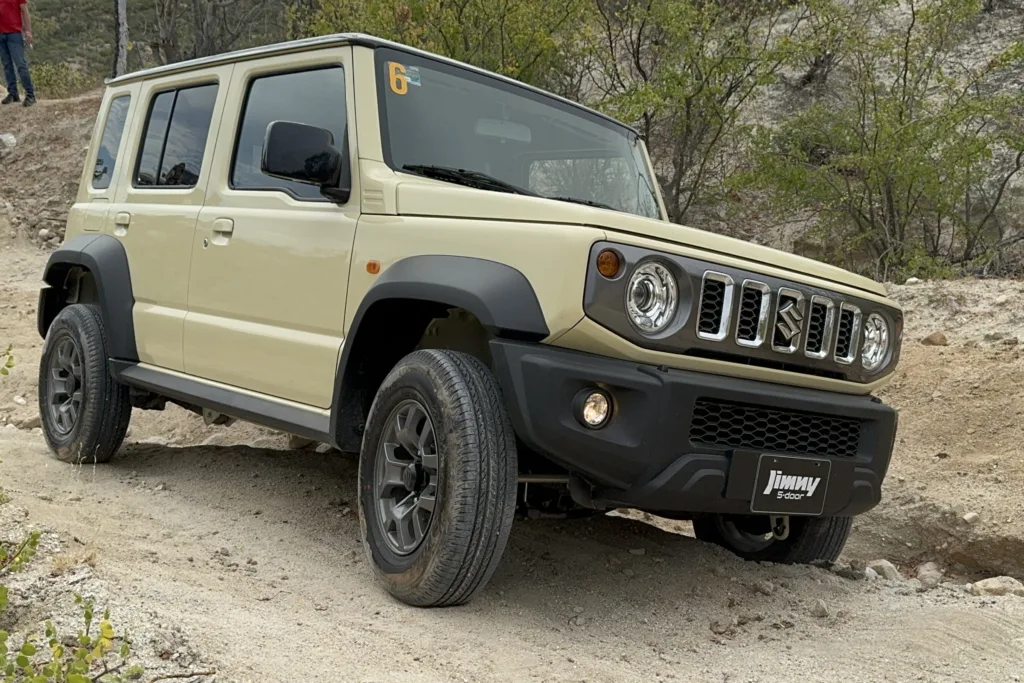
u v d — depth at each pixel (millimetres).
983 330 8195
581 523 4938
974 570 5691
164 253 5023
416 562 3400
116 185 5633
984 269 12078
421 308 3805
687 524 5965
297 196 4332
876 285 4074
